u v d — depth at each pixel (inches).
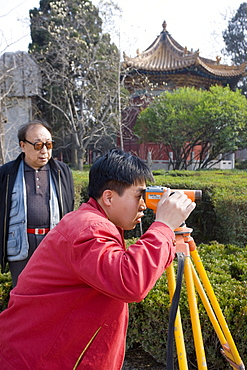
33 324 47.8
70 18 708.0
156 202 50.3
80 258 43.8
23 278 50.9
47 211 103.0
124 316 49.9
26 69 648.4
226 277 98.7
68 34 617.9
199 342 53.7
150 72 735.1
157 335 89.1
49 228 102.7
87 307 46.4
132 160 50.5
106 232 45.0
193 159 653.9
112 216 50.9
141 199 50.8
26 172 104.7
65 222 48.9
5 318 52.0
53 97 752.3
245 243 185.0
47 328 47.2
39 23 674.8
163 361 90.0
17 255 99.3
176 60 781.3
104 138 867.4
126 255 43.1
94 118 673.0
